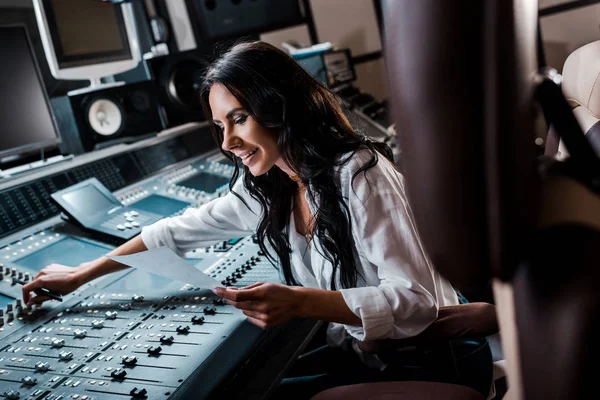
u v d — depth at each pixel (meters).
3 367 1.09
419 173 0.33
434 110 0.31
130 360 1.04
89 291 1.38
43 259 1.60
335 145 1.22
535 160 0.32
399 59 0.32
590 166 0.34
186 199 2.07
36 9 2.12
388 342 1.16
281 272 1.43
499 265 0.33
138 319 1.21
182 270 1.08
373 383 1.16
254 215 1.48
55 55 2.16
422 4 0.30
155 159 2.30
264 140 1.22
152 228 1.52
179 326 1.16
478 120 0.30
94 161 2.07
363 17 4.07
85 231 1.74
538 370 0.35
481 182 0.31
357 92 3.43
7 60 1.97
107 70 2.36
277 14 3.77
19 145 1.98
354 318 1.13
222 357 1.05
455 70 0.30
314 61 3.12
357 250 1.26
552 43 4.05
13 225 1.70
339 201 1.22
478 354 1.23
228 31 3.57
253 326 1.14
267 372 1.14
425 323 1.15
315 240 1.31
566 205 0.33
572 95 1.73
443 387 1.10
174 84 2.62
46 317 1.28
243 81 1.16
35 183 1.83
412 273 1.16
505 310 0.42
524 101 0.30
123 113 2.32
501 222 0.31
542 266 0.33
